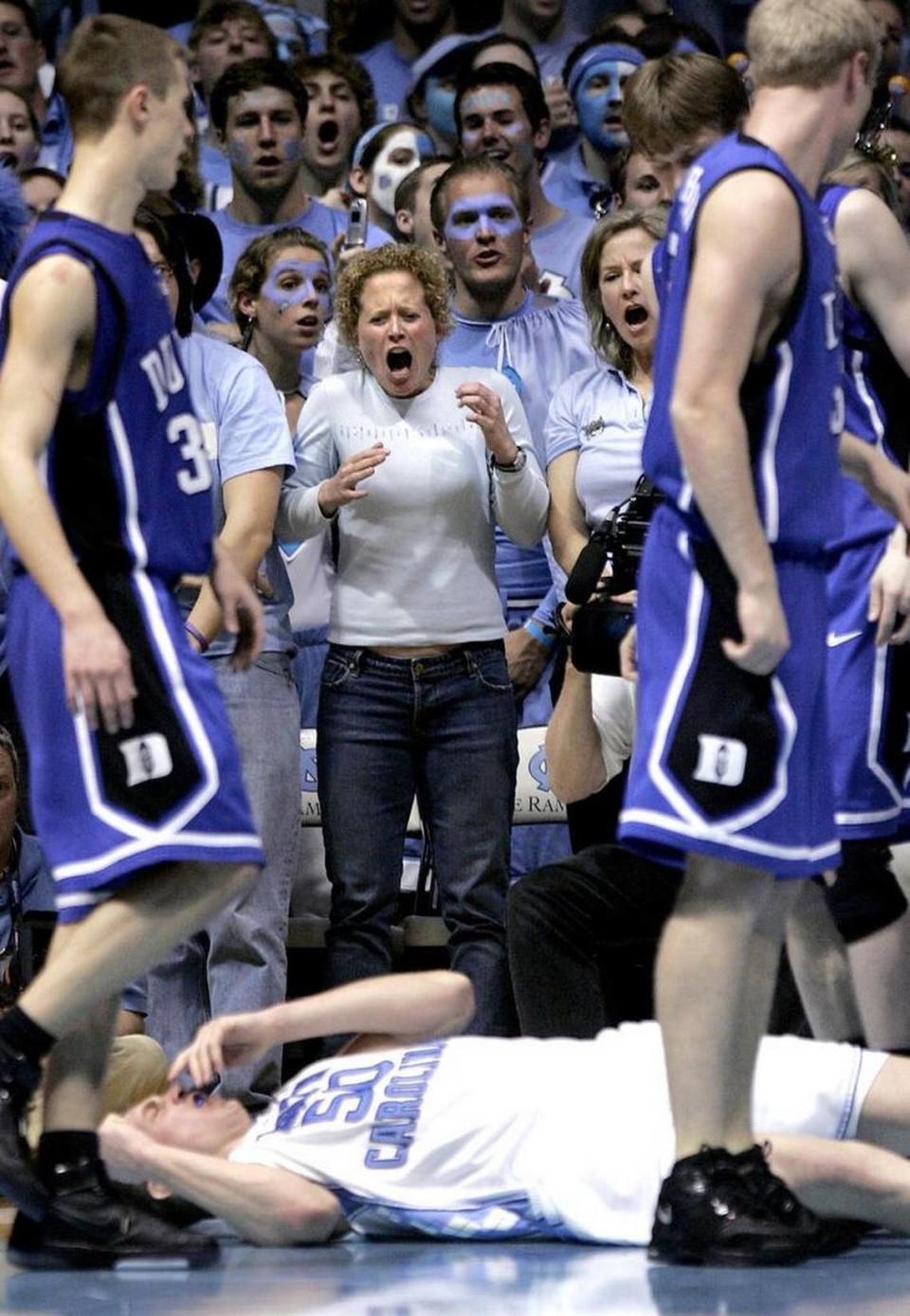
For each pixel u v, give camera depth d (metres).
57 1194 10.87
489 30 27.83
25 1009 10.38
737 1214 10.45
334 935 16.64
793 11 10.38
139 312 10.60
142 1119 12.70
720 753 10.21
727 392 9.96
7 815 16.59
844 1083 11.65
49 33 28.23
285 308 19.47
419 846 18.75
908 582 12.27
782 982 14.26
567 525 17.81
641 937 14.32
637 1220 11.67
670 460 10.45
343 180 26.06
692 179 10.45
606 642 13.12
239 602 11.51
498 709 16.84
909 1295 9.43
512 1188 12.05
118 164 10.68
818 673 10.54
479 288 20.06
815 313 10.31
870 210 12.01
